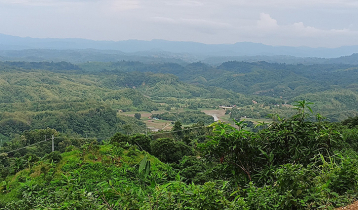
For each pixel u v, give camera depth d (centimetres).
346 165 568
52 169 1304
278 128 671
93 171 1194
